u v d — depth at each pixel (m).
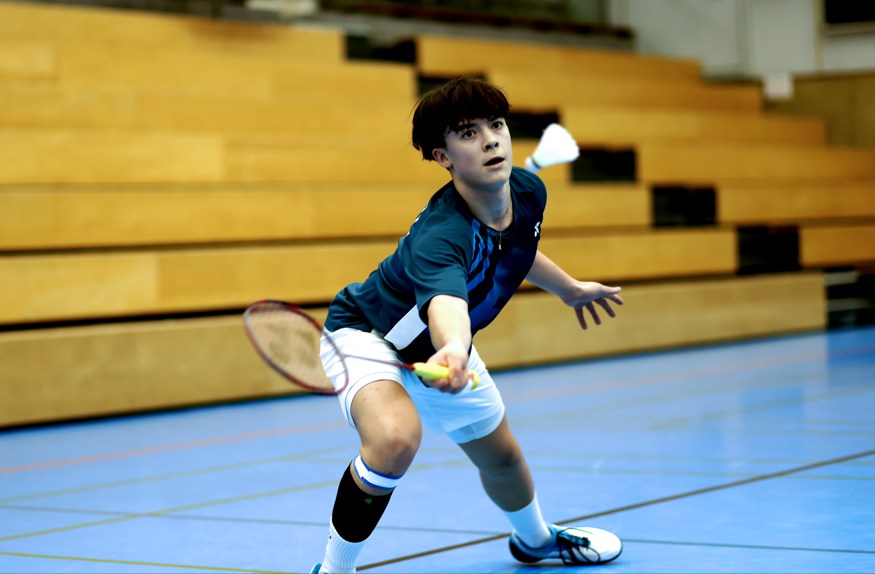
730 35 19.09
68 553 4.63
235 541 4.75
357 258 11.44
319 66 14.06
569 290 4.27
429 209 3.67
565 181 14.47
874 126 18.39
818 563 3.89
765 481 5.57
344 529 3.56
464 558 4.33
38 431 8.98
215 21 14.11
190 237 10.92
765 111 19.08
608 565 4.07
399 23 17.02
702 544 4.30
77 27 13.09
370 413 3.54
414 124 3.65
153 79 12.68
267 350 3.60
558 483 5.79
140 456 7.42
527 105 15.96
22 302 9.59
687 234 14.42
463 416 3.88
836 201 16.59
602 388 10.14
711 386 9.91
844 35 18.62
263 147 11.86
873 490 5.20
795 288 15.15
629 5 19.75
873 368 10.67
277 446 7.63
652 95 17.38
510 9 18.70
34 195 10.05
